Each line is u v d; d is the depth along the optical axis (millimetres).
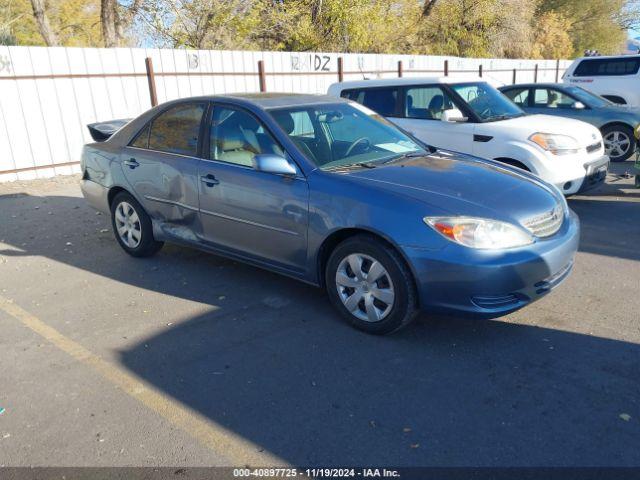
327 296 4828
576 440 2926
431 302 3760
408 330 4176
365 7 21359
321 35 21453
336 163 4480
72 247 6414
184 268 5629
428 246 3668
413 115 7992
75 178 10328
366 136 4996
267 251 4621
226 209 4789
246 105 4809
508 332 4105
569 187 6992
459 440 2957
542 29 36312
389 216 3793
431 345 3951
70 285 5281
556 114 10797
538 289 3840
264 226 4543
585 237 6289
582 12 41281
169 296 4949
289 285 5094
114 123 7684
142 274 5504
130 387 3545
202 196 4961
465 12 27172
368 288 4012
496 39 28969
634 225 6695
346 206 3992
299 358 3834
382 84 8305
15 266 5848
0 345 4141
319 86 14844
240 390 3480
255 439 3021
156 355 3934
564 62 24438
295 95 5270
